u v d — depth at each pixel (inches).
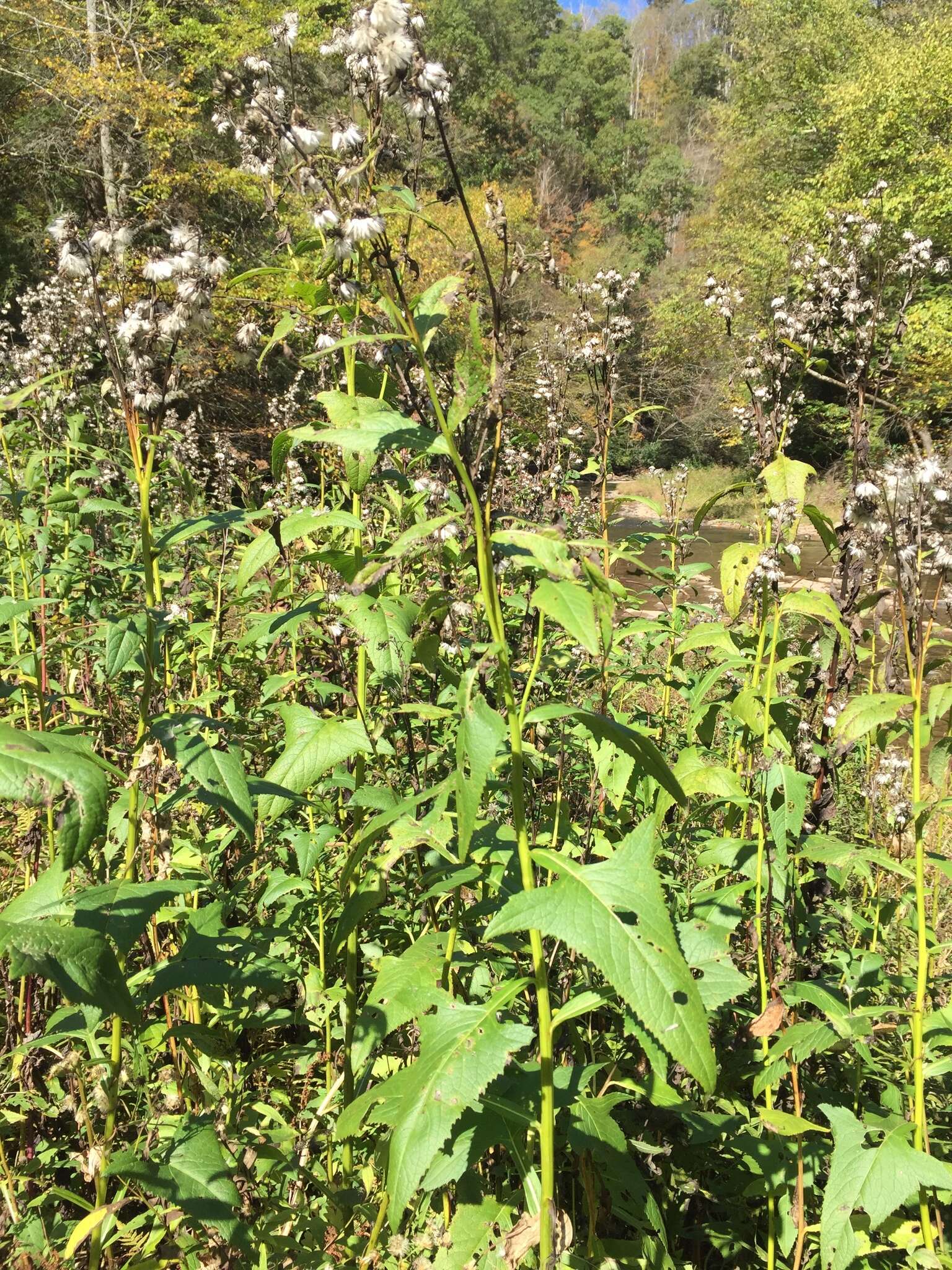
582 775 142.2
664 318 1070.4
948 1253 88.1
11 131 749.9
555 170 2025.1
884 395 131.3
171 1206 78.6
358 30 95.0
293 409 211.0
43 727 115.7
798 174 1175.0
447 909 114.4
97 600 169.3
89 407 231.0
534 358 173.3
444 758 130.1
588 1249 86.2
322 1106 95.9
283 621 101.8
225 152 688.4
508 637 134.0
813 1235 96.0
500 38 2423.7
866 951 115.6
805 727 123.3
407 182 102.1
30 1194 92.2
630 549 163.8
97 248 91.0
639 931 62.6
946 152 815.7
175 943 119.4
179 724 79.0
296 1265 83.7
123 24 697.6
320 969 108.2
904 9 1103.6
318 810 109.3
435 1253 85.0
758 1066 100.6
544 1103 70.8
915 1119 85.5
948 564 88.0
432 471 111.3
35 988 116.3
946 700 83.7
